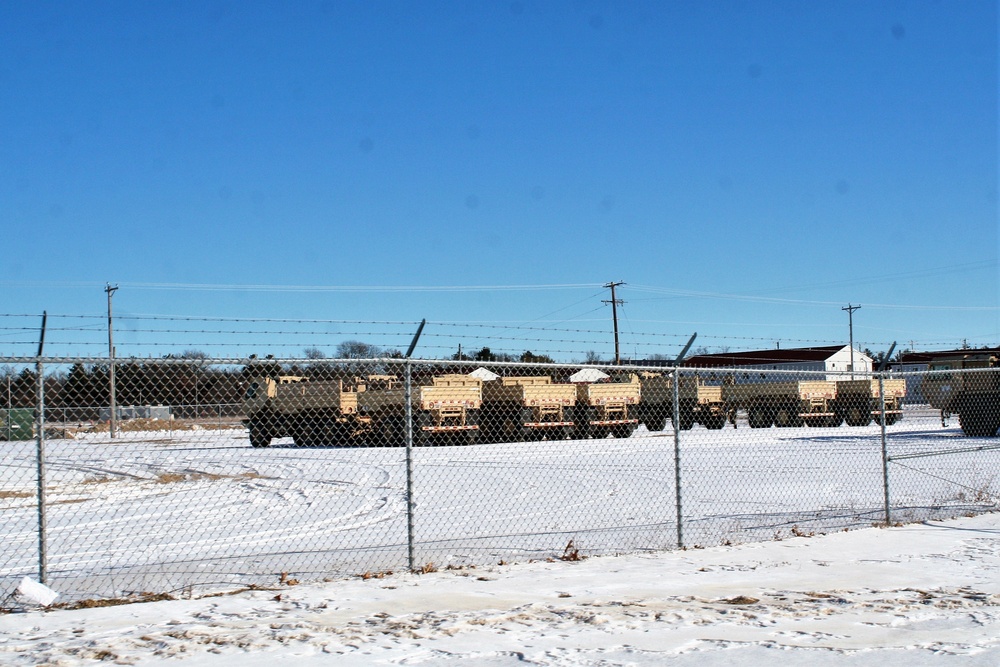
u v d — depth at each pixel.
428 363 8.63
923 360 44.66
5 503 14.12
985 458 20.11
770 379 40.12
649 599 6.87
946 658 5.27
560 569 8.13
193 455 25.48
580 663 5.16
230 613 6.45
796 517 11.55
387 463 21.36
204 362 7.65
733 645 5.54
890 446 23.95
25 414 20.75
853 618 6.26
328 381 29.14
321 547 9.69
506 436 29.53
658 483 15.80
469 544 9.69
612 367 10.16
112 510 13.16
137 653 5.39
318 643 5.59
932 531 10.27
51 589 7.34
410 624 6.09
